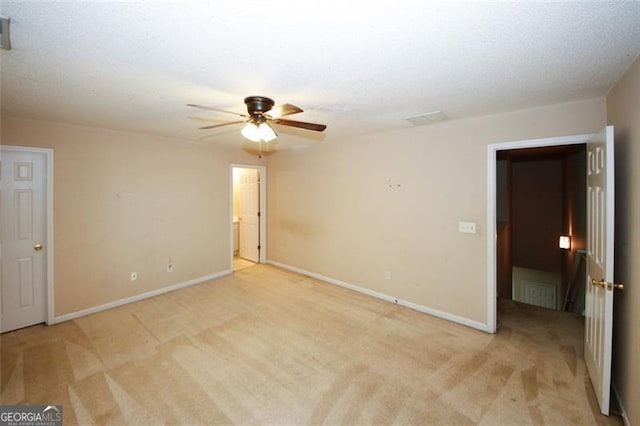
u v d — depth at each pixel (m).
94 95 2.27
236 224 6.38
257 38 1.45
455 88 2.14
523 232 6.27
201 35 1.42
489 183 2.91
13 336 2.88
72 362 2.44
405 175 3.54
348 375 2.28
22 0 1.13
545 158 5.71
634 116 1.75
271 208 5.51
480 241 3.00
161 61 1.70
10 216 2.98
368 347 2.68
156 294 4.02
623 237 1.91
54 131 3.13
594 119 2.37
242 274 4.97
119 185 3.65
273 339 2.82
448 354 2.56
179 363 2.43
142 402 1.99
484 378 2.23
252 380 2.22
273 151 5.34
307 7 1.20
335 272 4.44
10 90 2.17
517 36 1.43
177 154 4.22
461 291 3.14
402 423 1.81
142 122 3.15
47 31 1.38
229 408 1.94
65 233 3.24
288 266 5.23
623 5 1.19
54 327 3.08
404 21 1.30
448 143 3.16
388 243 3.75
